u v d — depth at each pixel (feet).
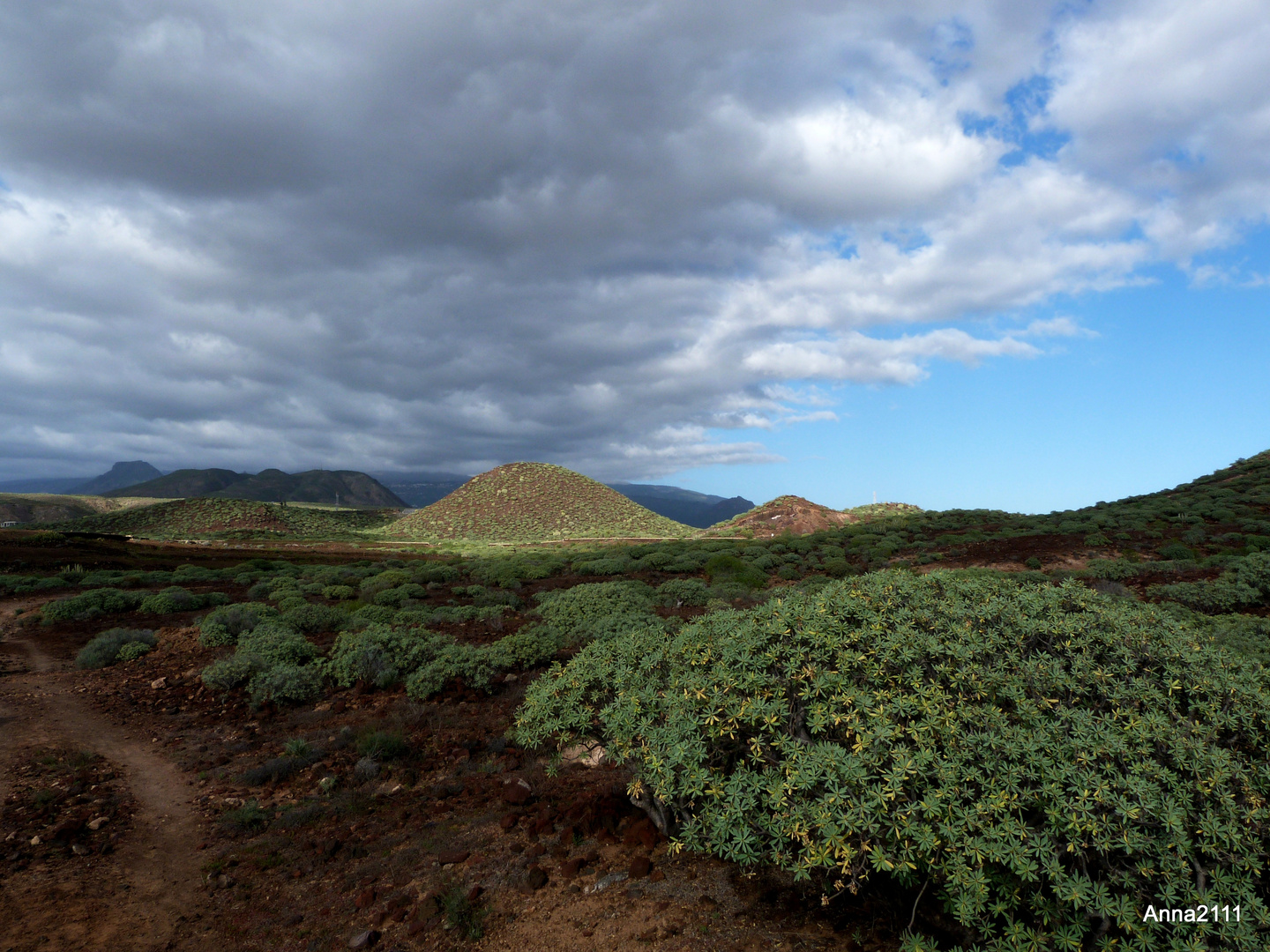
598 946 13.10
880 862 10.64
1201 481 186.80
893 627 15.39
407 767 26.03
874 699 13.25
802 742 13.32
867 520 227.81
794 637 15.05
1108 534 114.93
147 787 24.21
